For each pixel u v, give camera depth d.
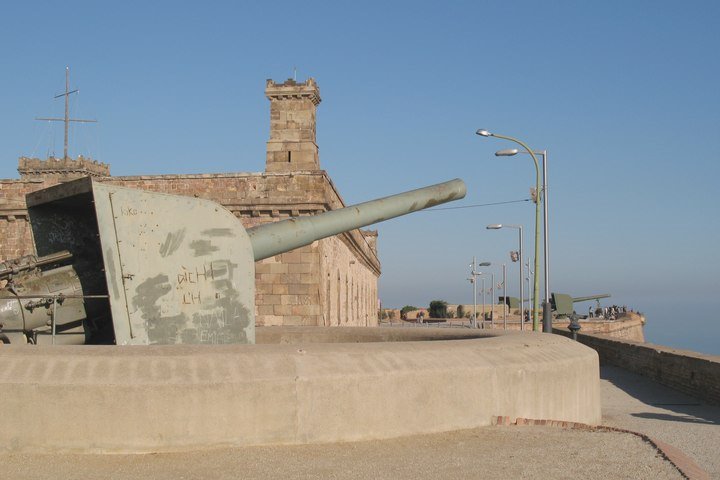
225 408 7.10
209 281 9.84
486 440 7.92
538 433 8.34
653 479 6.58
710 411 14.22
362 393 7.71
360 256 42.81
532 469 6.78
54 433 6.77
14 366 6.92
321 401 7.49
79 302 10.14
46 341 10.03
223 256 9.98
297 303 25.41
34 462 6.50
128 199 9.30
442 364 8.43
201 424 7.02
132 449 6.85
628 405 15.26
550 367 9.66
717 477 7.89
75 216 10.55
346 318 34.94
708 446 9.91
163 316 9.42
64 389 6.79
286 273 25.52
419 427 8.09
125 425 6.85
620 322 58.72
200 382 7.04
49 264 10.12
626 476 6.64
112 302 9.02
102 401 6.82
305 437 7.40
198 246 9.80
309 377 7.45
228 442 7.10
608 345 26.36
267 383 7.26
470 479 6.39
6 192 27.61
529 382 9.26
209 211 9.95
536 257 26.62
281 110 30.83
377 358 8.07
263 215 26.44
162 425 6.92
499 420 8.78
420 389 8.12
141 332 9.23
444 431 8.27
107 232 9.07
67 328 10.23
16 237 27.61
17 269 9.76
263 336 13.41
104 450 6.80
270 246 11.29
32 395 6.76
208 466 6.52
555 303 36.91
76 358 7.04
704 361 16.20
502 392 8.91
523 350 9.66
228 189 26.50
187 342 9.57
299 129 30.72
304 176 26.33
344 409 7.61
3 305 9.68
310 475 6.34
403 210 13.29
